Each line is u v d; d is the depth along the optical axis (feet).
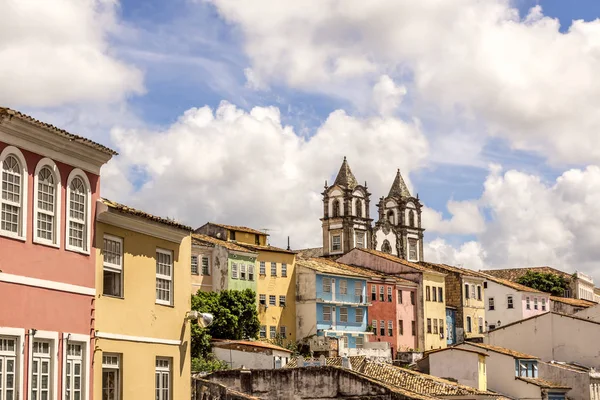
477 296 410.52
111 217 100.63
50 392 90.84
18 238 87.20
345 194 442.09
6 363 85.66
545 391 240.73
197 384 137.49
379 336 353.10
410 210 476.95
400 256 465.88
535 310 417.49
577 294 498.69
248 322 286.46
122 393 102.17
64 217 93.86
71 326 94.02
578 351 289.33
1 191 85.46
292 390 160.45
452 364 230.48
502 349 257.75
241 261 308.40
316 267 333.83
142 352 106.11
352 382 157.28
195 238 301.22
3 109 84.64
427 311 376.68
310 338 315.58
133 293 104.88
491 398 182.50
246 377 163.32
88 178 97.86
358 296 346.54
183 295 114.83
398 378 188.96
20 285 87.20
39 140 89.81
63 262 93.25
